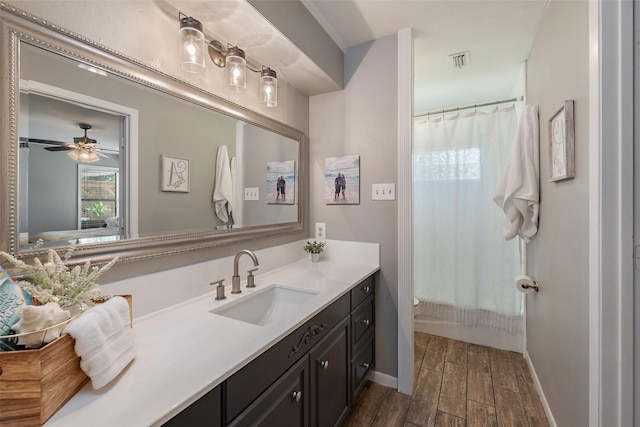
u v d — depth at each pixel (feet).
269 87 5.13
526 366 7.26
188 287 4.11
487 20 5.80
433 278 8.96
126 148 3.43
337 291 4.73
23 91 2.60
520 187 6.12
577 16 3.92
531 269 6.82
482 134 8.39
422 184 9.05
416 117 9.36
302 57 5.35
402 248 6.19
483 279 8.41
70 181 2.93
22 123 2.59
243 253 4.64
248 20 4.28
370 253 6.56
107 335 2.31
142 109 3.59
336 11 5.56
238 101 5.07
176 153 4.01
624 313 2.92
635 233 2.88
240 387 2.69
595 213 3.12
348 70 6.77
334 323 4.59
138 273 3.53
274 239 6.03
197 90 4.27
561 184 4.63
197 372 2.42
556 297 4.93
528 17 5.70
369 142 6.56
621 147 2.93
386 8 5.46
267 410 3.06
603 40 2.98
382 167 6.43
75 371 2.11
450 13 5.59
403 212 6.16
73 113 2.95
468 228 8.52
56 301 2.23
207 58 4.49
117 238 3.33
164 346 2.87
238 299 4.33
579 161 3.84
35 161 2.68
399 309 6.25
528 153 6.06
